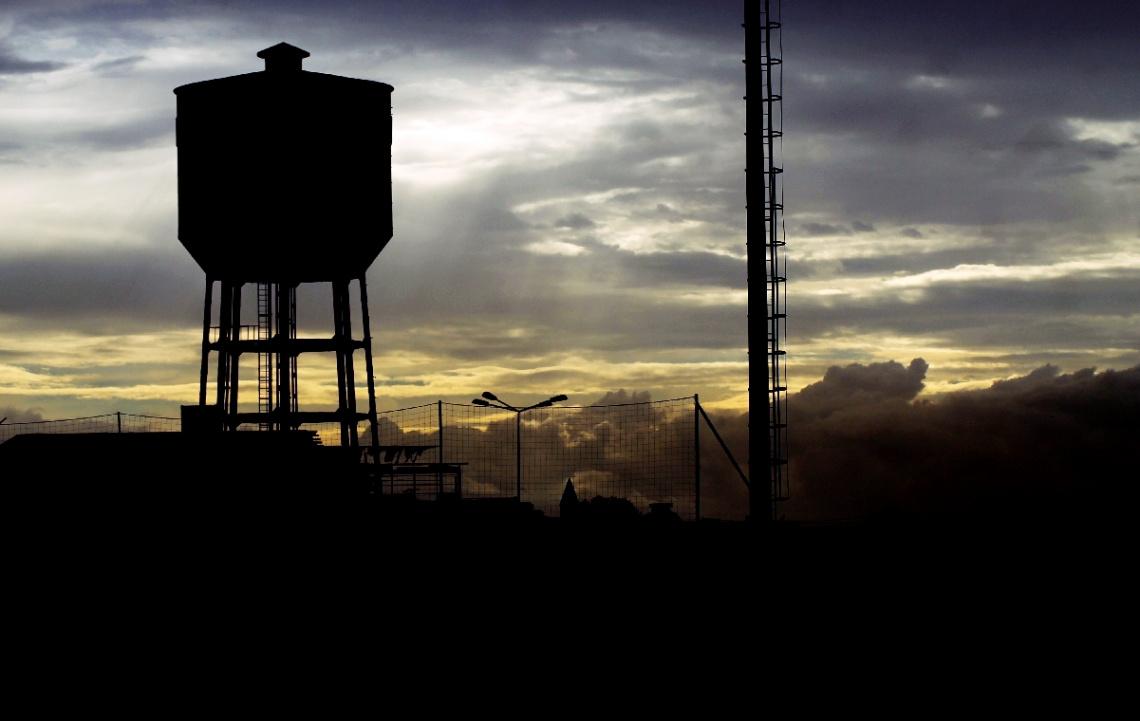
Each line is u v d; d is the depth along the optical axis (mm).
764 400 38000
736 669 29797
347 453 39562
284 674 29672
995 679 28938
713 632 33344
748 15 38938
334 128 39969
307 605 34812
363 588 36469
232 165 39500
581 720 26172
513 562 40688
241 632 32812
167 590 34312
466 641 32656
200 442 38781
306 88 39719
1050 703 27047
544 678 29297
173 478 36781
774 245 39000
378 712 26891
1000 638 32406
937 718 26031
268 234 39406
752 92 38750
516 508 45719
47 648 31109
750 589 37094
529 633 33438
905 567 39844
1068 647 31703
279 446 39000
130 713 26625
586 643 32625
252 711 26891
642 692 28375
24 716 26344
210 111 39812
